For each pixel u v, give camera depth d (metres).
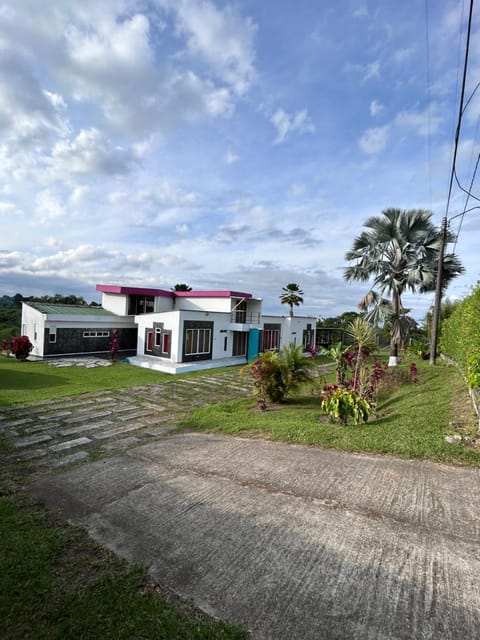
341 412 6.34
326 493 3.64
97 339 21.47
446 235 13.21
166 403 9.80
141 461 4.99
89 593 2.33
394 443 4.90
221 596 2.31
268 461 4.67
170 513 3.40
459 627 2.01
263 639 1.98
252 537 2.95
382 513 3.21
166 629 2.04
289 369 9.62
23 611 2.18
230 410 9.05
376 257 14.16
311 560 2.62
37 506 3.70
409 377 10.83
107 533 3.10
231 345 21.47
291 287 30.23
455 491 3.53
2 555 2.75
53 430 7.03
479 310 7.24
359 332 10.15
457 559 2.56
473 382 4.94
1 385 11.62
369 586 2.34
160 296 23.69
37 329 19.47
